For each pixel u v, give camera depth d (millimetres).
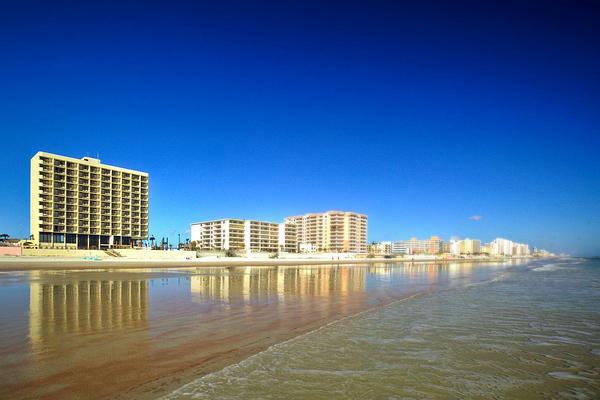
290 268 80750
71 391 7723
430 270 75125
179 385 8039
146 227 140000
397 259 187375
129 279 38406
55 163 118125
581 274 58812
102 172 129125
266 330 13609
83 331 13023
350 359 9891
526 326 14438
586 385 8188
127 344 11375
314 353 10445
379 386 7965
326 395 7469
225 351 10750
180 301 21203
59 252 93562
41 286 29266
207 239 192000
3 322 14445
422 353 10484
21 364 9375
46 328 13406
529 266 107500
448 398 7398
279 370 8977
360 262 141500
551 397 7531
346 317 16406
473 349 10953
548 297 24875
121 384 8117
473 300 23016
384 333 13031
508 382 8289
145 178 141125
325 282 37781
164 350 10766
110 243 127188
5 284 30969
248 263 105312
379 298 23906
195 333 12984
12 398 7371
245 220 187625
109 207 129000
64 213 118438
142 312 17156
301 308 19078
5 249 86125
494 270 76438
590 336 12781
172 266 80750
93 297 22531
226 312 17516
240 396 7418
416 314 17328
